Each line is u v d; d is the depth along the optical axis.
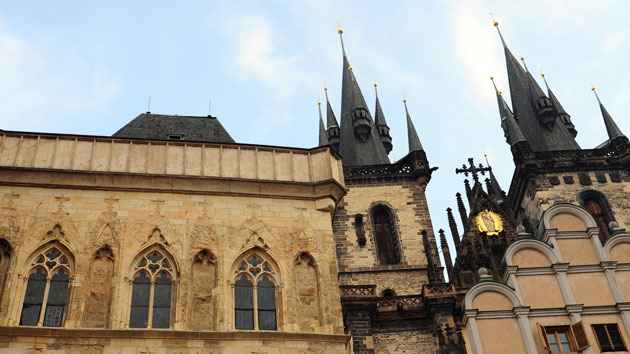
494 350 32.62
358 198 77.75
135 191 38.25
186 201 38.41
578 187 76.69
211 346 33.53
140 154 40.00
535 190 76.75
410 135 82.88
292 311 35.62
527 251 35.75
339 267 72.12
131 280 35.38
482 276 35.06
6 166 37.62
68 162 38.97
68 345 32.41
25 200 36.84
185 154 40.34
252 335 34.09
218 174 39.97
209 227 37.62
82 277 34.88
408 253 73.06
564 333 33.12
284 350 34.06
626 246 35.72
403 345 59.19
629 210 74.62
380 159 88.44
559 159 78.94
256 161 41.00
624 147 78.31
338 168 42.09
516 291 34.31
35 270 34.94
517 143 79.81
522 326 33.19
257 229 38.06
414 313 60.59
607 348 32.34
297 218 38.97
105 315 34.16
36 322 33.47
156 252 36.50
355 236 74.62
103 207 37.34
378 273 71.62
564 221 36.66
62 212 36.78
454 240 75.81
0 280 34.22
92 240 36.12
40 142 39.47
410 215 76.25
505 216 74.81
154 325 34.34
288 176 40.78
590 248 35.69
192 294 35.41
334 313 36.12
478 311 33.75
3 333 32.19
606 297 33.94
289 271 36.91
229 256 36.81
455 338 57.84
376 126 99.25
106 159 39.47
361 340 58.44
